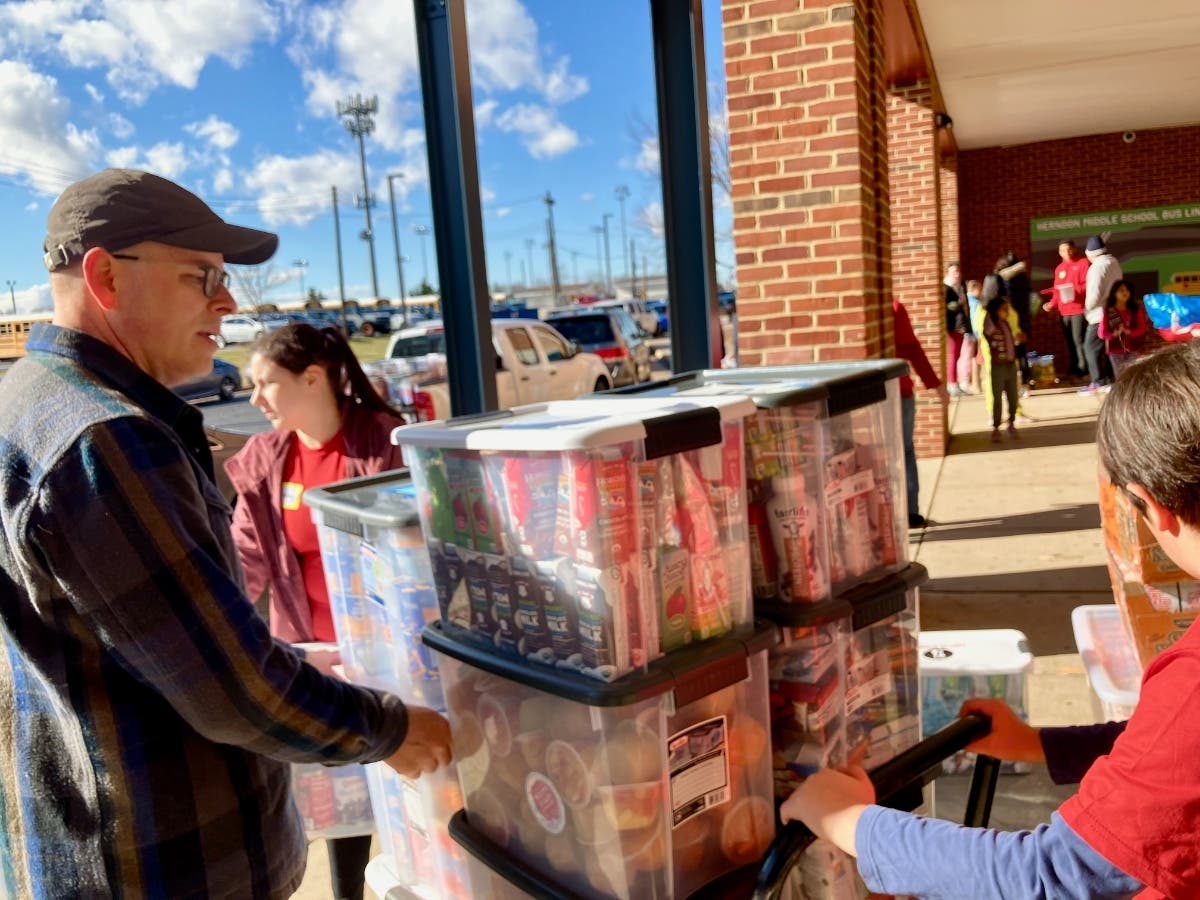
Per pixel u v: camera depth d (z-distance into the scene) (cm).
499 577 145
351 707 147
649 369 1507
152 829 135
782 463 153
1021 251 1510
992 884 114
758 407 152
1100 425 119
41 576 127
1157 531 116
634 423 129
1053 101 1129
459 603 155
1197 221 1423
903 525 176
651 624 135
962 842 119
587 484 127
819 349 477
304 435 247
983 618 465
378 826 204
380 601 182
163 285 144
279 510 245
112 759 133
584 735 136
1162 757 104
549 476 133
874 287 498
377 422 245
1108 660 228
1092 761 160
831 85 459
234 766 144
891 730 175
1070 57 893
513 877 151
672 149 529
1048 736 163
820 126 463
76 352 139
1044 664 404
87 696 132
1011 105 1138
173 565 127
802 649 156
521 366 1000
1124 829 105
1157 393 110
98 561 124
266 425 784
